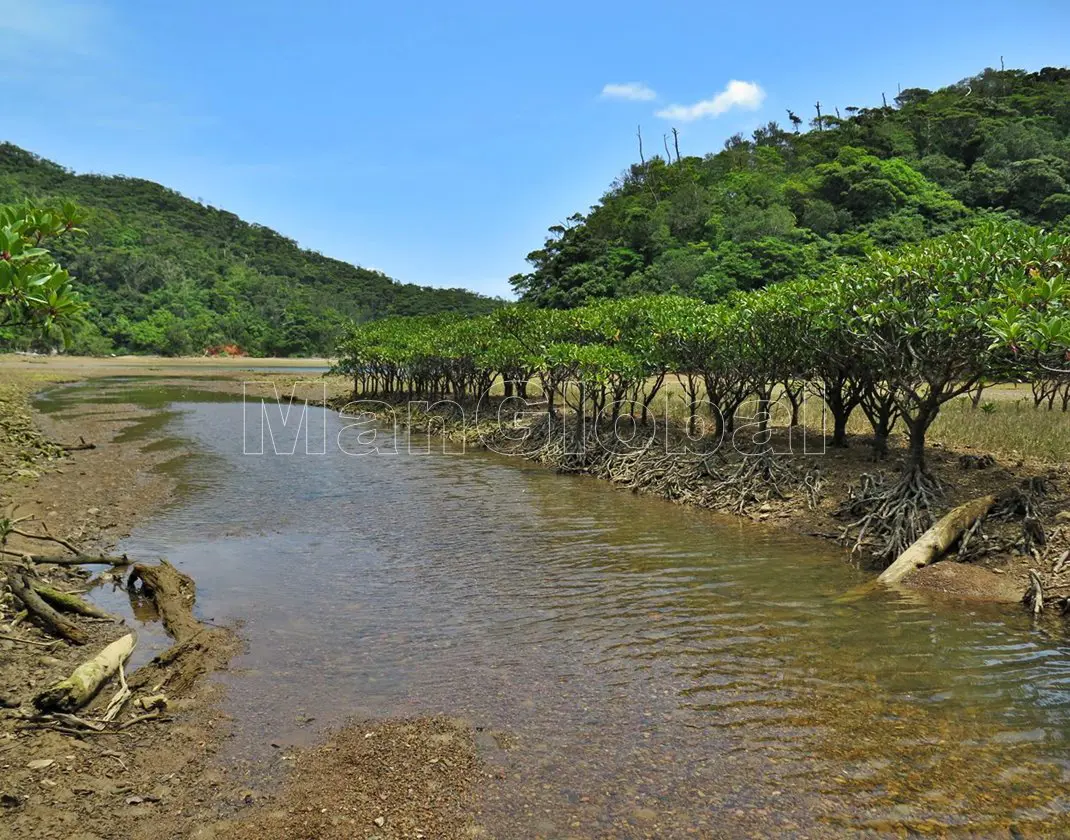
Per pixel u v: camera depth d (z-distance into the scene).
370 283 185.75
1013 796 5.06
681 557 11.20
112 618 8.40
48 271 5.66
